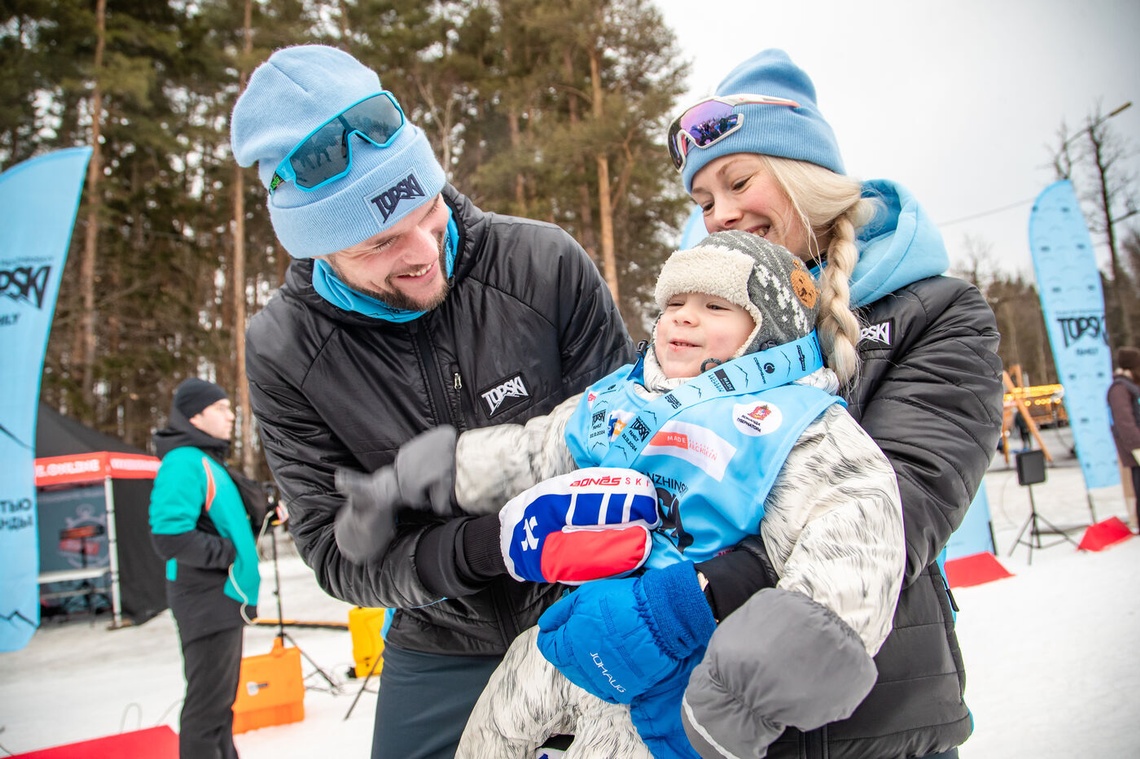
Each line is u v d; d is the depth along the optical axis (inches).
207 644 124.1
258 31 901.2
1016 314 1283.2
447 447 50.5
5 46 762.8
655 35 809.5
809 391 43.7
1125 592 190.9
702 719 36.0
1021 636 165.5
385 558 51.8
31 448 243.3
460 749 52.3
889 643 43.0
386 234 52.7
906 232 48.8
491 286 61.0
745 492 41.1
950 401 44.3
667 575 39.4
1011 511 403.9
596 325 64.1
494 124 967.0
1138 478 284.2
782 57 56.6
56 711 204.8
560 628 42.2
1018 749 108.2
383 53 901.8
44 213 249.0
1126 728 109.4
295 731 164.4
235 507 131.3
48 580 372.8
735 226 55.8
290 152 52.7
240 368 873.5
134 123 827.4
